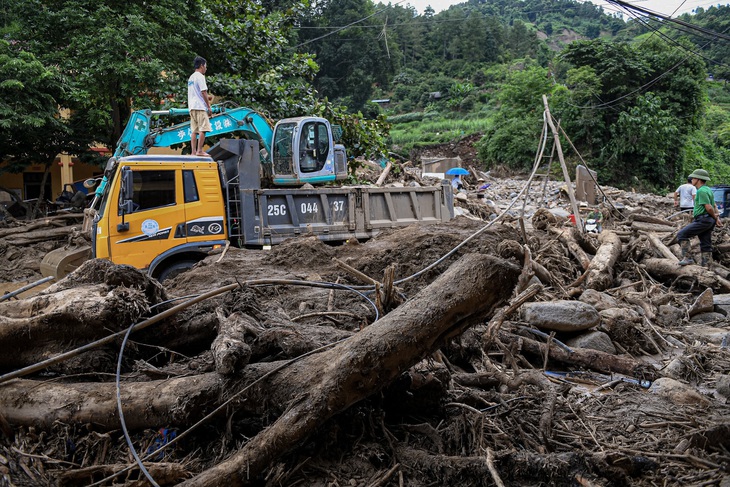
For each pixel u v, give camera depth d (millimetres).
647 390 6391
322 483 4305
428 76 89312
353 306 7340
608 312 8031
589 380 6797
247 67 19500
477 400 5352
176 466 4242
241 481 3943
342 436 4676
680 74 41875
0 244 15180
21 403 4734
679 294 10695
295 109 17641
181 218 10398
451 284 4281
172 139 12562
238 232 10906
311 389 4195
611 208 18000
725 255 13625
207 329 5734
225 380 4570
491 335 6059
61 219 16953
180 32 18109
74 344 5199
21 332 5109
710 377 6961
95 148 22328
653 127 39062
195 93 11766
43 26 17094
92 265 5574
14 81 15766
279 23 20906
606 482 4117
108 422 4633
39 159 18812
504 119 45250
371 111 61844
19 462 4297
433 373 5086
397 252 9352
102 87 17156
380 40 66062
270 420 4582
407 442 4684
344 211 11516
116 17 17219
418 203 12211
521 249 6570
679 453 4562
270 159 12711
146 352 5609
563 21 145375
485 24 102188
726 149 57562
